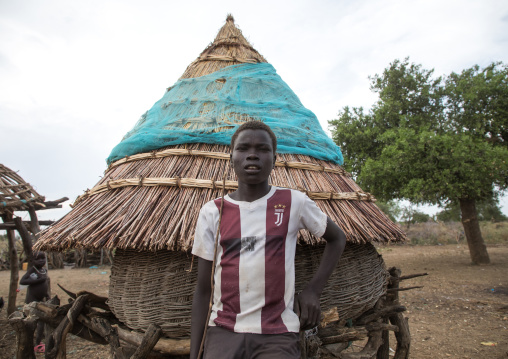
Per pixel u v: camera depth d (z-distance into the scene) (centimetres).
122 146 295
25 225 622
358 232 230
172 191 239
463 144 959
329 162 299
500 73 1112
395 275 316
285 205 168
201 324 165
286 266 159
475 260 1116
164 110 311
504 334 495
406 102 1216
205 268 169
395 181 1068
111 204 239
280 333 150
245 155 163
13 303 648
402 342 306
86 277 1190
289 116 300
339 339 214
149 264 224
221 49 362
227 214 168
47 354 229
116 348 233
